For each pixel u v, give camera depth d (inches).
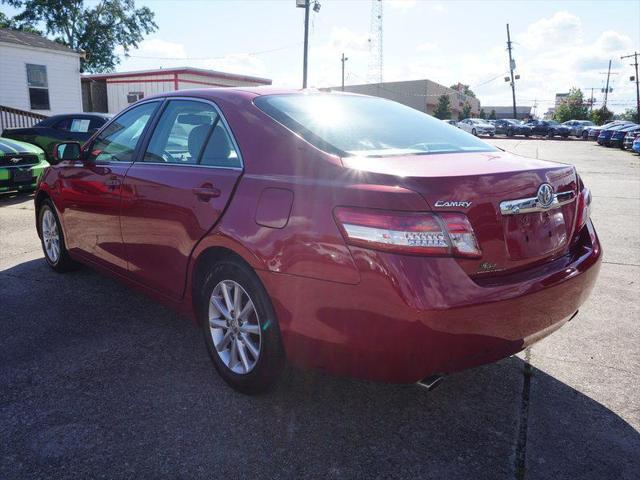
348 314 85.7
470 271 84.7
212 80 840.9
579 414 105.2
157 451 92.0
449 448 94.1
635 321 152.7
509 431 99.3
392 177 85.4
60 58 757.3
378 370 87.3
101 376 117.0
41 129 442.0
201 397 109.0
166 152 128.6
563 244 102.3
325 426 99.9
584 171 602.2
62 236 179.3
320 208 89.0
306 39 1039.6
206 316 114.9
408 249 80.6
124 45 1512.1
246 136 108.3
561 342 138.6
